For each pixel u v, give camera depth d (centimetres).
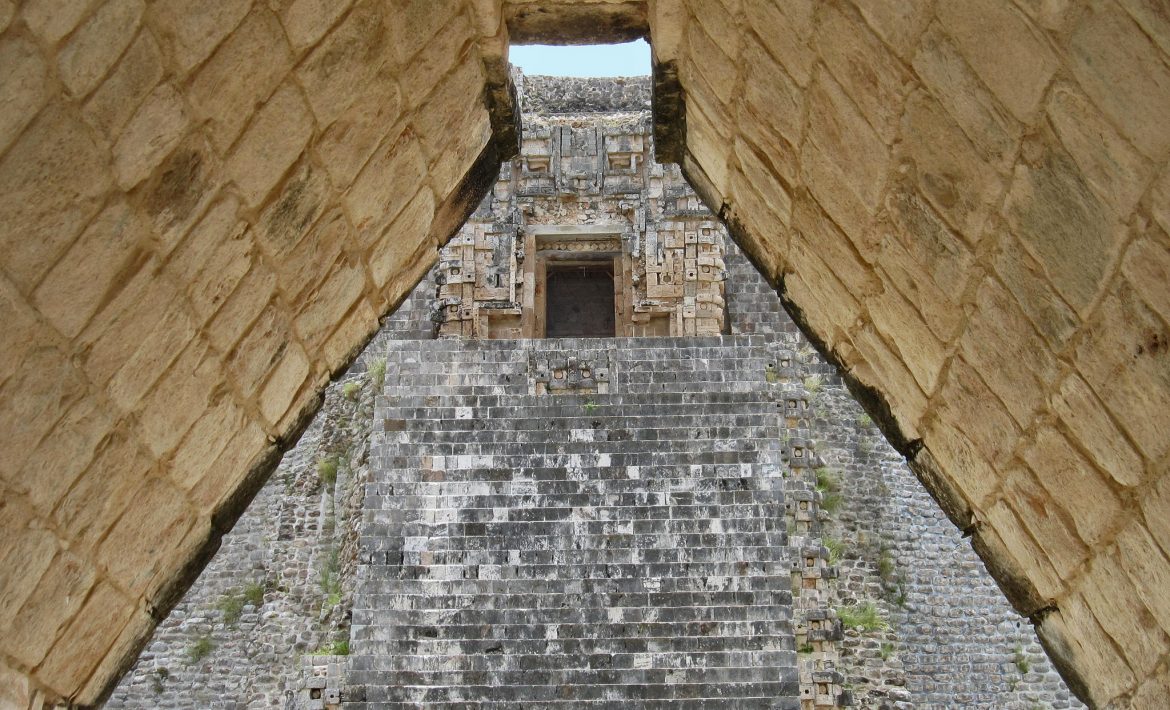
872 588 2117
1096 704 668
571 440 1931
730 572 1764
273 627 2123
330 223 718
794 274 863
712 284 2467
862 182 680
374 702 1656
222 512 742
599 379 2080
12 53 462
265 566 2211
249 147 613
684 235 2491
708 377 2086
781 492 1852
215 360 664
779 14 652
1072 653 680
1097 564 620
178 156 568
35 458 555
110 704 2081
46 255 519
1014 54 507
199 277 618
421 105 752
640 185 2542
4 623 568
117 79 511
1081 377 571
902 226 662
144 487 646
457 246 2498
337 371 828
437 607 1741
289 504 2259
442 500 1858
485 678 1672
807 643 1903
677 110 901
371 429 2236
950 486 758
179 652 2127
